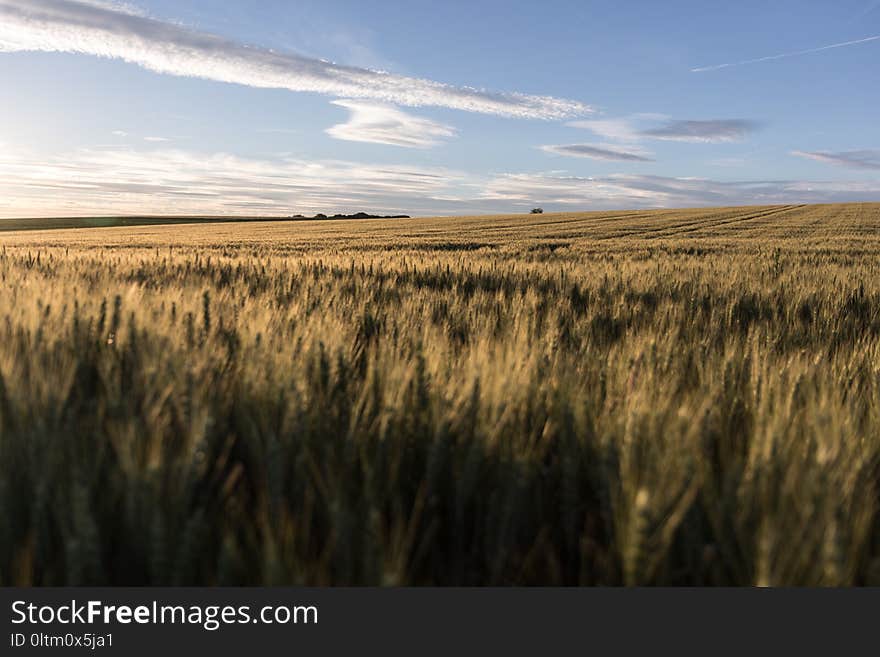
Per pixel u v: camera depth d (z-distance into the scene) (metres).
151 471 1.47
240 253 16.88
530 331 3.98
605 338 4.48
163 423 1.84
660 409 2.09
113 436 1.74
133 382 2.28
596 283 7.61
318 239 33.38
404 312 4.41
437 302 5.44
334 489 1.62
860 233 39.19
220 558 1.42
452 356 3.02
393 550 1.43
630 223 58.44
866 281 8.26
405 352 2.80
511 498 1.67
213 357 2.52
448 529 1.80
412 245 24.98
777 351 3.94
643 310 5.66
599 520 1.79
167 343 2.68
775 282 8.27
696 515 1.63
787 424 2.04
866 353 3.86
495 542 1.66
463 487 1.75
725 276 8.77
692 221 61.69
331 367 2.42
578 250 19.52
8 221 90.81
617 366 2.84
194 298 4.12
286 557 1.43
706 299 6.60
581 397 2.24
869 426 2.32
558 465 1.95
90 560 1.39
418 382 2.21
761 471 1.67
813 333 4.84
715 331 4.49
